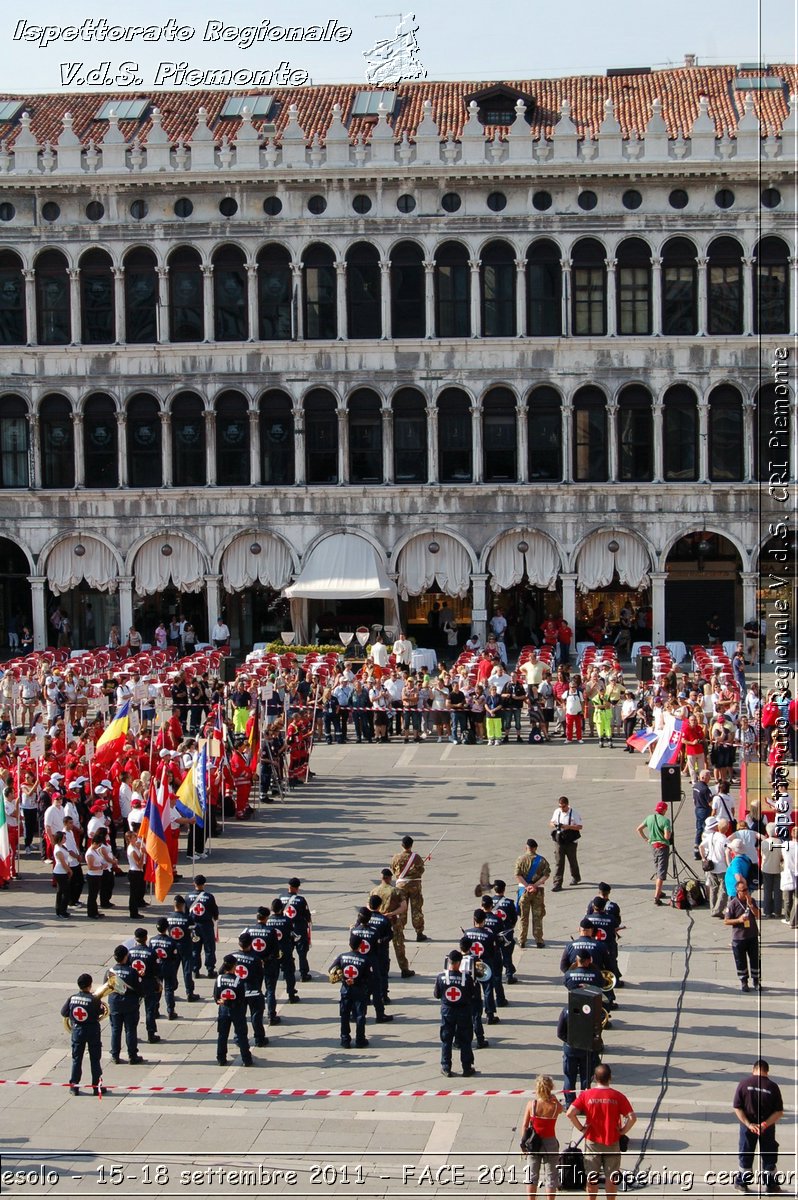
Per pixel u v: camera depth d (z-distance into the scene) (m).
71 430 71.81
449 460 70.69
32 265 71.12
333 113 69.38
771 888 35.03
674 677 56.34
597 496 69.88
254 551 71.31
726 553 72.69
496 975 29.17
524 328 69.50
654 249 68.88
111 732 42.78
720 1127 24.22
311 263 70.31
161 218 70.50
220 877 38.56
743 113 69.06
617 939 30.39
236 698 53.28
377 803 46.38
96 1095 26.02
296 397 70.50
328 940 33.66
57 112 75.00
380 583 69.06
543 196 69.25
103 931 35.00
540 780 49.19
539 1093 21.67
